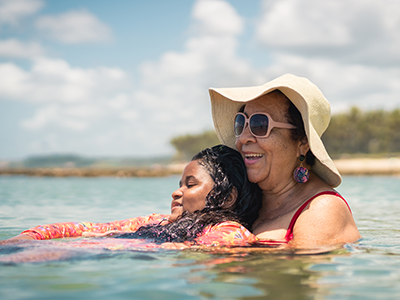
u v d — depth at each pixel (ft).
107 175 83.56
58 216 17.57
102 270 6.46
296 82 9.70
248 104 9.65
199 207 9.31
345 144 254.68
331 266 6.80
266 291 5.54
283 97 9.29
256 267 6.65
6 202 24.45
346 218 8.96
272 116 9.16
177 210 9.62
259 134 9.18
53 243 8.36
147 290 5.53
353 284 5.88
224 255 7.44
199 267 6.64
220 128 11.46
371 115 250.98
